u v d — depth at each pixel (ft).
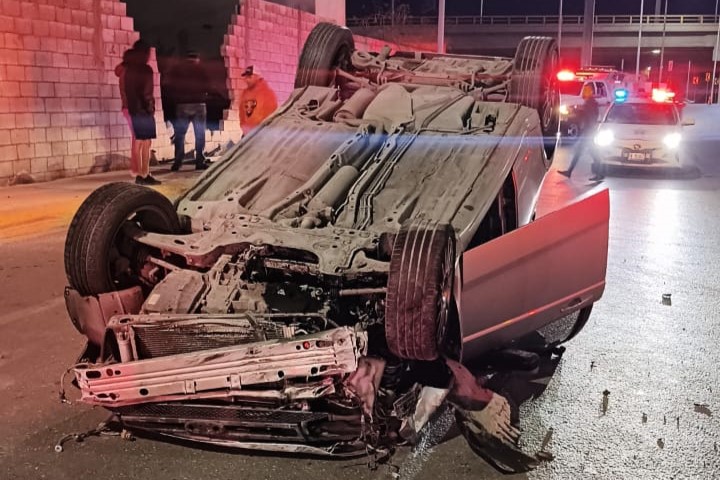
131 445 12.71
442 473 12.03
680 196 41.98
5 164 39.27
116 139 46.80
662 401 14.80
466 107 19.27
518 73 20.84
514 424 13.44
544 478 11.87
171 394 11.60
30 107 40.37
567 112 76.95
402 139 18.02
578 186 45.85
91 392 11.77
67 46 42.39
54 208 33.55
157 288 13.52
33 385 15.07
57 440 12.83
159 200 15.15
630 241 29.73
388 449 12.37
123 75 39.01
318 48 22.25
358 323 13.28
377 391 11.73
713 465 12.34
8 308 19.86
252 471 11.94
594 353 17.46
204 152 54.80
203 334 12.21
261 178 17.22
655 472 12.08
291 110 20.03
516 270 13.75
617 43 275.39
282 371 11.35
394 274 12.05
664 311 20.75
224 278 13.70
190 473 11.85
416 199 15.81
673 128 51.16
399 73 22.58
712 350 17.74
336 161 17.03
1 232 28.99
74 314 14.48
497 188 16.08
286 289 13.93
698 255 27.50
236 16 57.88
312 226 14.87
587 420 13.93
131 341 12.24
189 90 55.31
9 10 38.58
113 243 14.21
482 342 13.61
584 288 15.39
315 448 11.79
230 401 11.97
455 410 12.87
